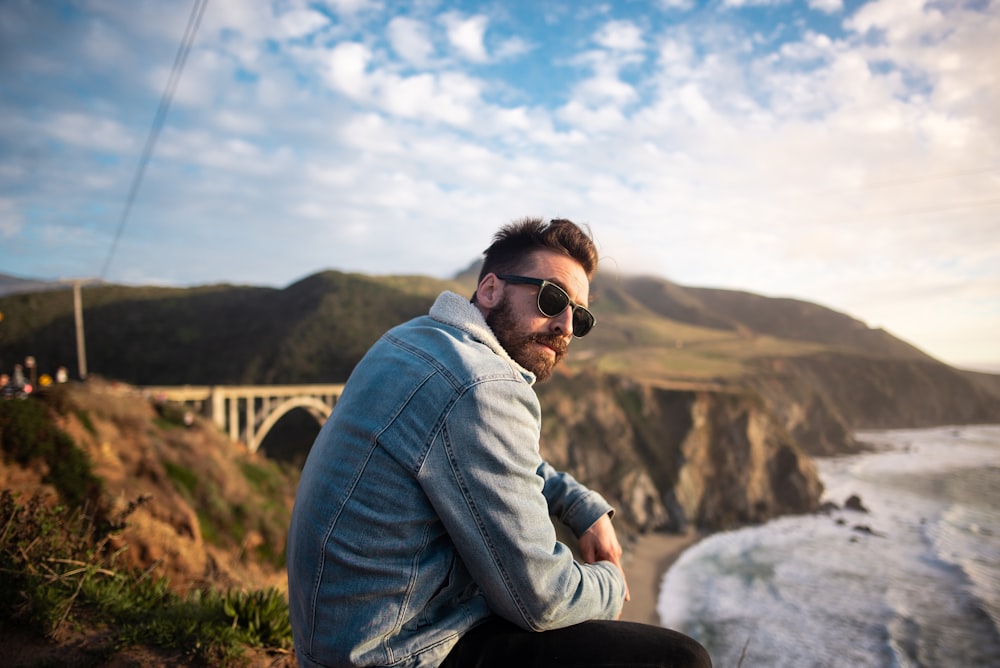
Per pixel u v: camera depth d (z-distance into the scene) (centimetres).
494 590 123
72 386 1889
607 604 137
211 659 246
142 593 322
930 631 2505
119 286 10375
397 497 123
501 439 124
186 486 1958
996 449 8800
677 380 9062
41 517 304
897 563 3622
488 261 159
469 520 121
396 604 123
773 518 5600
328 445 134
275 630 272
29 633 248
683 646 127
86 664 233
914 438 10188
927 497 5731
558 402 6506
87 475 1246
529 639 128
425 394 126
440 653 126
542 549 124
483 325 147
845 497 5984
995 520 4675
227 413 6325
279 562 2019
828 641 2497
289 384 7656
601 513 174
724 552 4306
